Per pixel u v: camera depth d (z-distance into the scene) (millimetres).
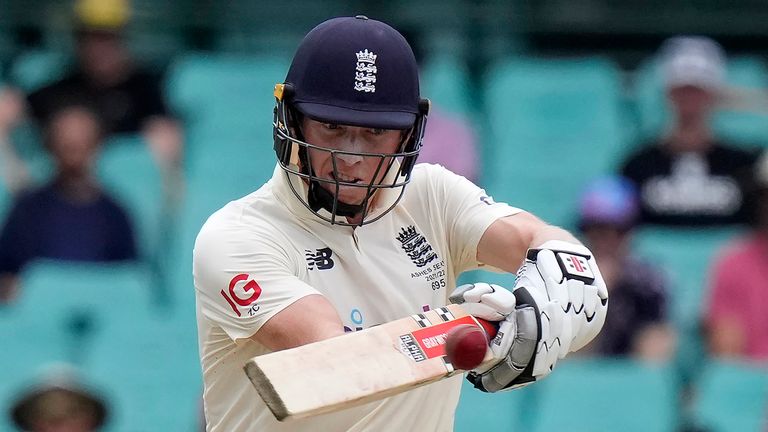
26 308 26547
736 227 29594
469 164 29688
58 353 26234
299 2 35969
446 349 9383
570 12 35812
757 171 27781
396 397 11086
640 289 25594
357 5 35844
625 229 25516
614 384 24844
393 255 11352
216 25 36031
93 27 31156
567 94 33062
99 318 26688
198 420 22547
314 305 10336
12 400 22594
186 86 33500
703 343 26781
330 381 9094
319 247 11047
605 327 25516
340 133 10734
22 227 28141
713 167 29781
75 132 28203
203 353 11375
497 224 11547
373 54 10727
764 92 32875
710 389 25156
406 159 11141
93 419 21047
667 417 24625
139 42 35750
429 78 33094
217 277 10695
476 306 9922
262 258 10680
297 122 10898
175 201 30391
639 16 35781
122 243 28562
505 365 10312
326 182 10797
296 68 10891
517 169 31656
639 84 34812
